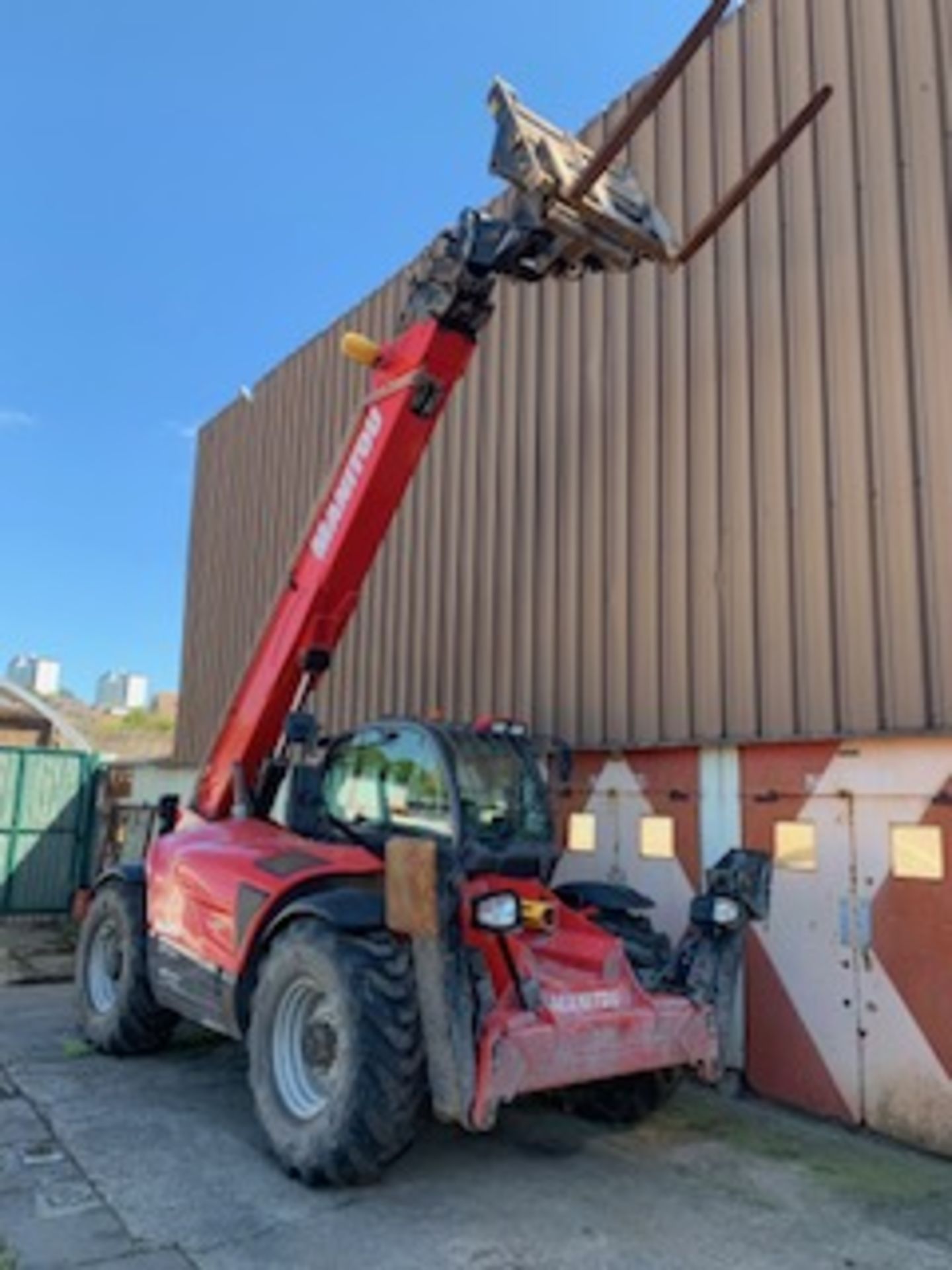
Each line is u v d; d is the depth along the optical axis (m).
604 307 6.32
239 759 5.18
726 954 4.00
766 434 5.10
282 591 5.18
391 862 3.43
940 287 4.42
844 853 4.44
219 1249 2.93
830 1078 4.35
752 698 4.97
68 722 14.74
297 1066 3.67
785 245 5.14
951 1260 2.97
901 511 4.44
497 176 3.94
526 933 3.92
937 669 4.21
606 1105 4.21
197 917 4.47
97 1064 5.03
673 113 5.90
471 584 7.21
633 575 5.82
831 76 5.04
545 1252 2.96
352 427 4.95
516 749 4.41
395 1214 3.21
